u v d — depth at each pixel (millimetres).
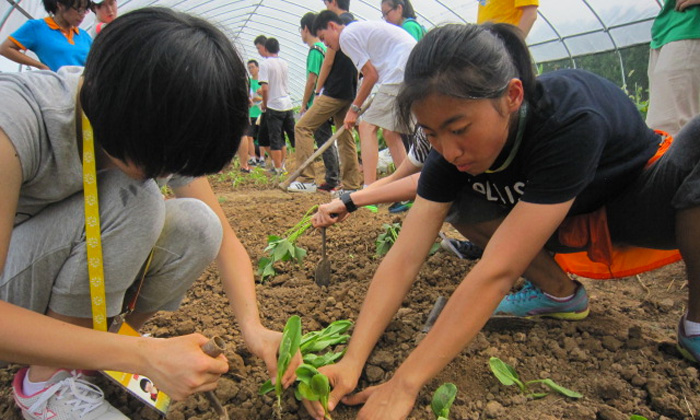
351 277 2162
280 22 12445
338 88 4461
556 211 1179
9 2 5141
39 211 1117
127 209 1109
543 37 8883
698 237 1312
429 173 1451
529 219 1181
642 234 1494
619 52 7883
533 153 1203
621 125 1338
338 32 4188
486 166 1196
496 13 3293
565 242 1576
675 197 1302
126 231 1117
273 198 4422
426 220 1455
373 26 3393
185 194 1448
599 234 1510
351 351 1350
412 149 2088
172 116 812
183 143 839
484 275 1171
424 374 1192
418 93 1035
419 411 1318
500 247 1187
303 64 14742
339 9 4727
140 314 1418
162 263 1294
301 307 1852
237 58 885
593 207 1490
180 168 885
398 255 1445
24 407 1172
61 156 1009
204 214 1284
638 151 1400
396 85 3336
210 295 1988
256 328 1282
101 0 3725
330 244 2613
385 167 5016
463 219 1661
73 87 1027
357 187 4805
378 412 1186
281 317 1797
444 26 1081
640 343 1517
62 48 3779
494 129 1090
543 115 1188
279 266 2301
